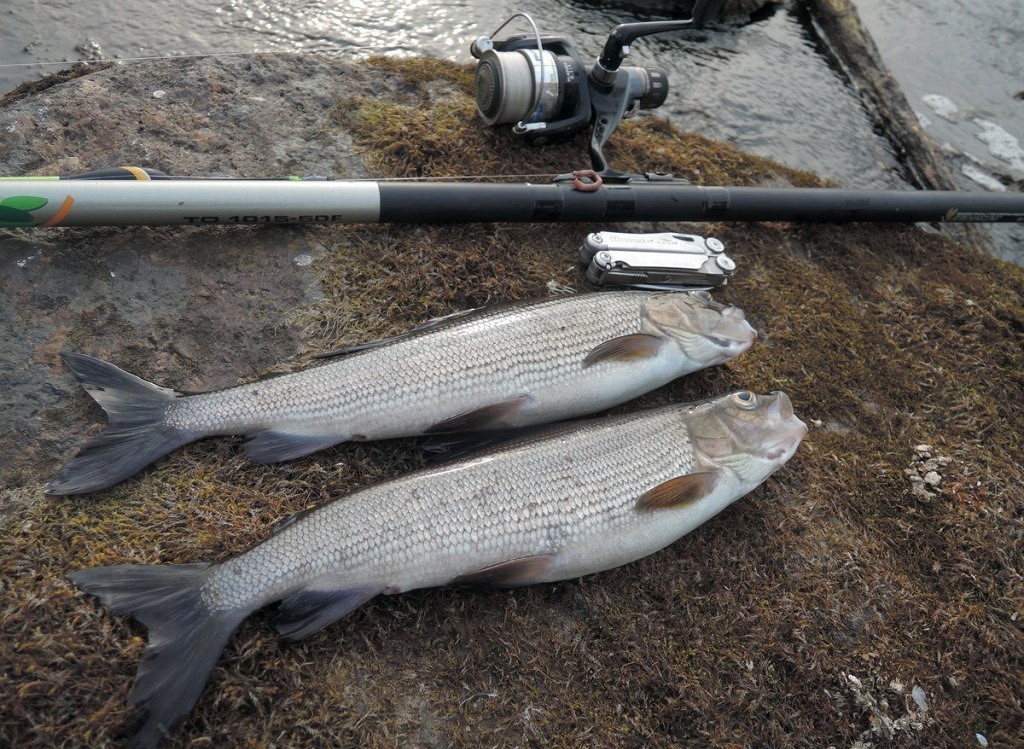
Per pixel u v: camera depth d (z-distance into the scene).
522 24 0.78
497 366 0.43
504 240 0.52
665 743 0.37
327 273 0.48
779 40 0.84
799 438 0.44
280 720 0.34
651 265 0.50
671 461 0.41
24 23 0.69
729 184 0.63
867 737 0.39
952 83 0.85
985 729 0.40
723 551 0.42
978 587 0.44
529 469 0.38
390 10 0.77
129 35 0.70
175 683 0.32
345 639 0.36
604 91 0.55
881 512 0.47
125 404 0.39
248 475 0.40
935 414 0.52
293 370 0.43
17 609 0.34
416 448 0.42
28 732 0.32
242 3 0.75
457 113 0.59
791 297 0.56
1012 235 0.71
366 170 0.54
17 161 0.49
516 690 0.37
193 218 0.45
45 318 0.43
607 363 0.45
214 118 0.54
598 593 0.40
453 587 0.38
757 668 0.39
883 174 0.73
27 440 0.39
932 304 0.58
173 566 0.34
